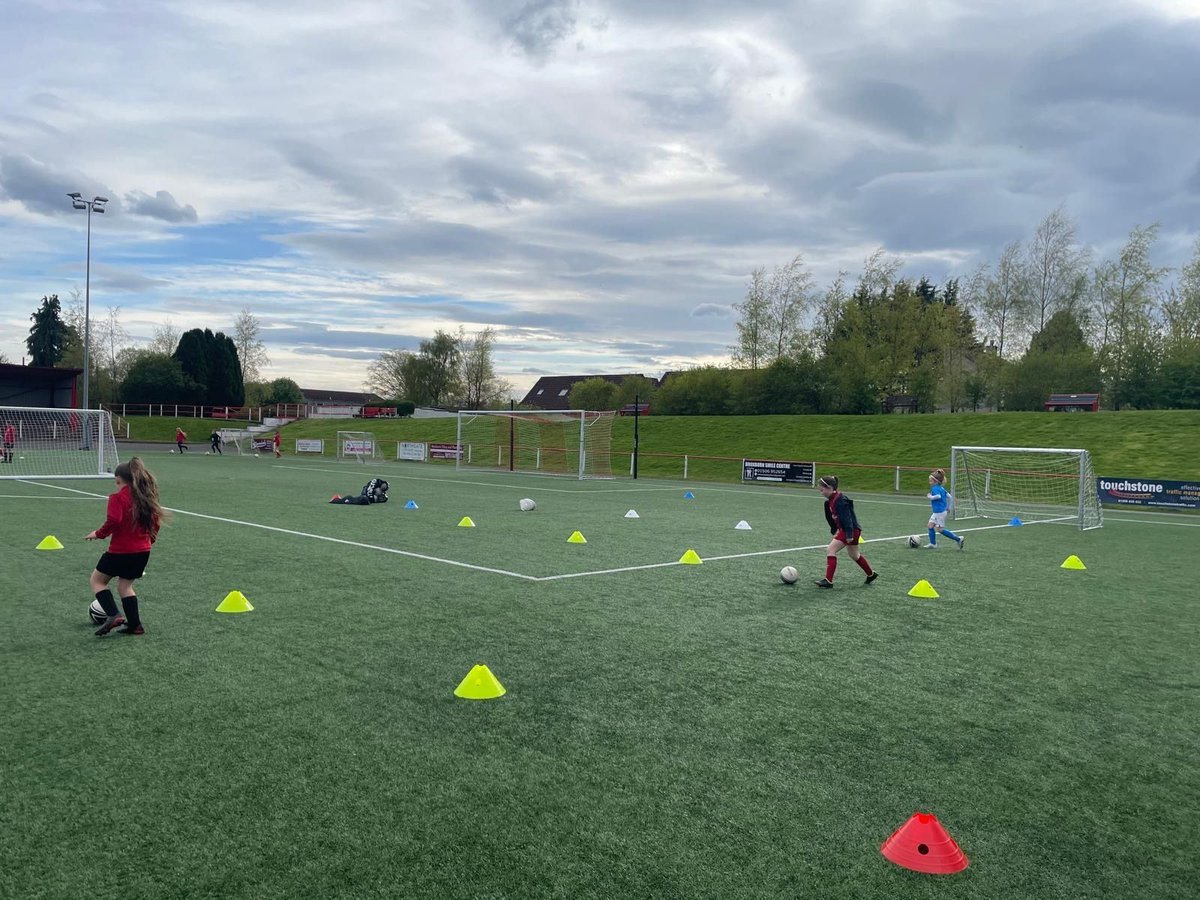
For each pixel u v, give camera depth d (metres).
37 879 3.33
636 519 17.77
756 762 4.71
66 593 8.75
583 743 4.92
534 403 95.44
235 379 76.88
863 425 40.34
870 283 53.81
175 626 7.46
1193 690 6.30
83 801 4.02
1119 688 6.32
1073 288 51.59
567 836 3.78
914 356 52.81
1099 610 9.30
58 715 5.18
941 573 11.68
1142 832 4.01
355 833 3.76
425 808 4.02
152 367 71.50
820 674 6.48
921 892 3.40
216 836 3.70
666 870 3.51
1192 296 45.19
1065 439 33.50
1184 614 9.15
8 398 52.56
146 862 3.47
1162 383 39.38
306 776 4.36
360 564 10.96
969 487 22.53
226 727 5.03
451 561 11.39
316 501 19.94
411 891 3.29
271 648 6.80
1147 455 30.38
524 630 7.61
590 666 6.52
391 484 27.42
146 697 5.54
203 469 32.94
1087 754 4.98
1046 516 22.06
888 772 4.63
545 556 12.06
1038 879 3.54
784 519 18.44
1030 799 4.34
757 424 43.75
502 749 4.80
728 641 7.42
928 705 5.80
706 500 23.92
